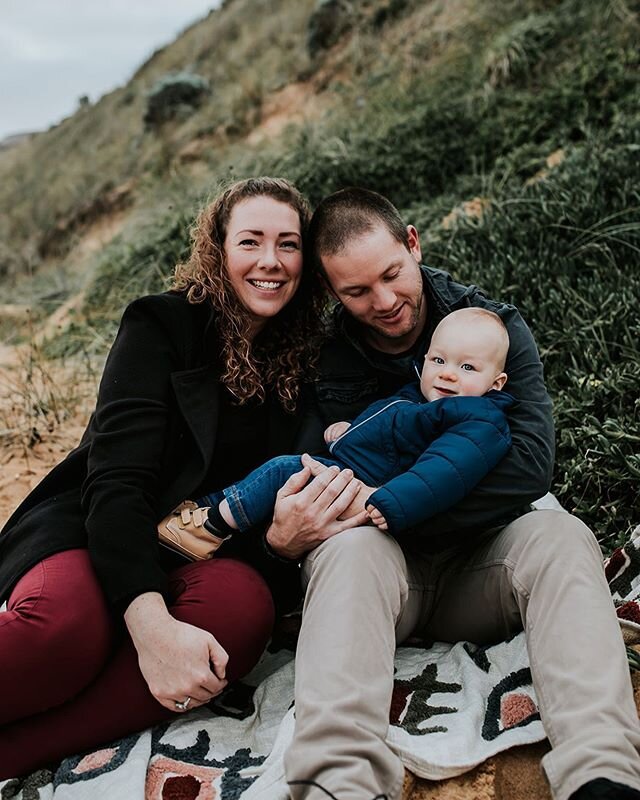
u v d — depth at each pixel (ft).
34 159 57.72
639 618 7.46
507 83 21.50
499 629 7.36
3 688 6.43
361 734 5.70
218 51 46.75
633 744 5.58
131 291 20.42
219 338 7.93
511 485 7.22
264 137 28.84
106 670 6.80
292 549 7.22
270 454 8.07
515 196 15.52
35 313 23.79
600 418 10.57
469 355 7.70
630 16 20.67
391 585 6.59
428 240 15.60
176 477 7.61
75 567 6.91
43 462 13.50
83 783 6.29
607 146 16.07
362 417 7.94
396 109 23.34
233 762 6.44
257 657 7.16
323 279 8.23
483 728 6.47
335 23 34.32
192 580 7.13
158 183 31.14
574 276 13.16
